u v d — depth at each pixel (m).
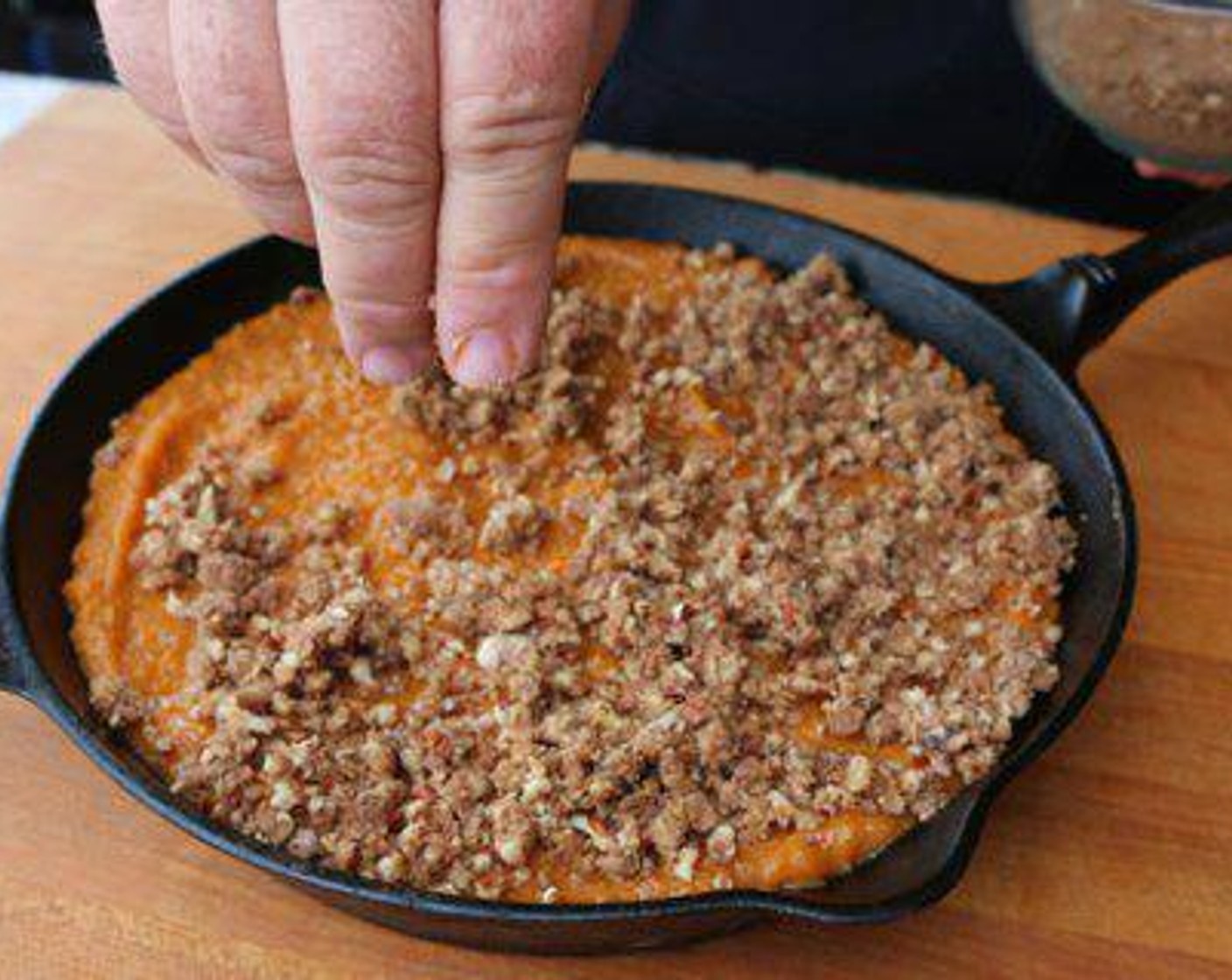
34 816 0.39
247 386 0.47
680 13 0.61
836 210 0.55
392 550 0.42
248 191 0.33
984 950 0.38
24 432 0.44
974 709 0.40
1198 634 0.44
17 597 0.39
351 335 0.34
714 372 0.47
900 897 0.34
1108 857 0.39
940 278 0.47
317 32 0.30
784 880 0.37
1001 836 0.40
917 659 0.41
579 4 0.30
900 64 0.61
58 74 0.74
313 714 0.39
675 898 0.34
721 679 0.40
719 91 0.63
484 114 0.30
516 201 0.31
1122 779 0.41
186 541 0.42
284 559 0.43
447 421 0.45
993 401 0.46
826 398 0.46
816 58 0.62
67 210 0.55
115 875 0.39
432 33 0.30
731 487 0.44
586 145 0.57
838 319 0.48
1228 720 0.42
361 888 0.34
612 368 0.47
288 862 0.34
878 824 0.38
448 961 0.38
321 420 0.45
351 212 0.31
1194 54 0.47
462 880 0.37
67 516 0.43
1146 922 0.39
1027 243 0.54
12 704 0.41
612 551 0.42
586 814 0.38
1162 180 0.62
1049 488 0.44
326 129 0.30
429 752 0.39
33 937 0.38
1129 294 0.45
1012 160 0.63
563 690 0.40
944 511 0.44
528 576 0.42
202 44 0.31
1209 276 0.53
